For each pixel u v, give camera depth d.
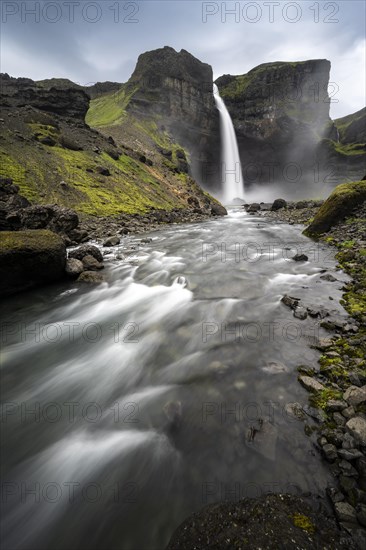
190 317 8.10
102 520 3.20
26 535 3.16
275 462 3.48
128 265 14.10
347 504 2.85
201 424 4.25
